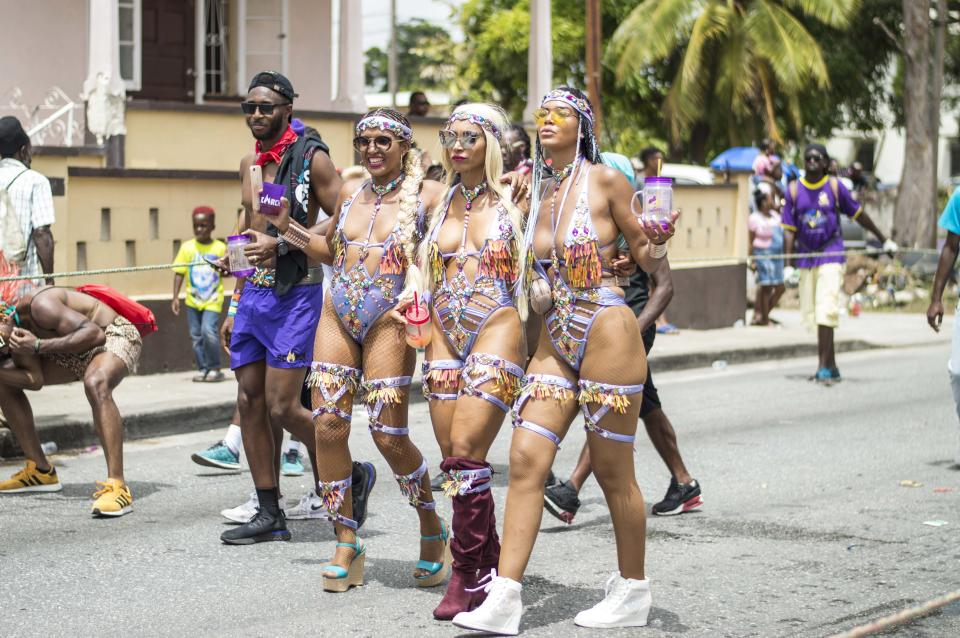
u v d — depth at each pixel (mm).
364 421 10523
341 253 5680
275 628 5258
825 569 6238
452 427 5207
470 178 5289
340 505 5758
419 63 53250
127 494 7262
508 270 5207
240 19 17312
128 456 9031
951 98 42562
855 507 7578
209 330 11602
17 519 7098
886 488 8102
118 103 12984
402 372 5617
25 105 15625
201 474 8375
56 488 7781
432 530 5805
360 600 5648
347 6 15852
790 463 8906
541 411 5043
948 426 10453
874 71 36250
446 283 5270
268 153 6543
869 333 17688
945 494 7938
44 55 15789
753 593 5828
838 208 12703
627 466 5137
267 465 6625
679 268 16953
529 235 5105
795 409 11367
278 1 17531
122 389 11102
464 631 5207
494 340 5199
